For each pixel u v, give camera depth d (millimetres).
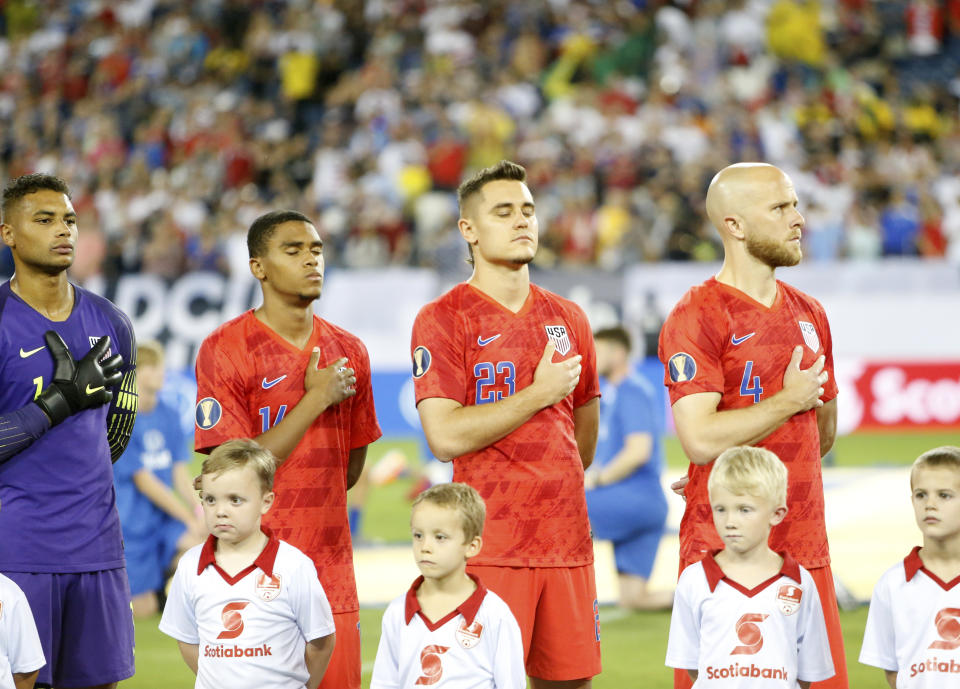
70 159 38844
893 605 7871
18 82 42500
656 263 29875
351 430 9398
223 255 32406
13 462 8562
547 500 8562
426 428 8625
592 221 32906
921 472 7727
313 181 37312
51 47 43750
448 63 40156
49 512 8609
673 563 16484
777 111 37688
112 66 42094
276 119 39875
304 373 9000
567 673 8578
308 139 38906
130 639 9070
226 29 43844
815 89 39656
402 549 17547
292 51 42000
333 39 42344
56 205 8703
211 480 8039
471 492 7770
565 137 36562
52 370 8711
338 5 43219
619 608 14500
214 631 8188
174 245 32406
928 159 37125
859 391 28891
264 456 8195
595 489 14273
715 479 7824
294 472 8805
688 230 31562
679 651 8125
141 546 14391
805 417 8453
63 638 8719
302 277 8875
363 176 36469
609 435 14438
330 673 8844
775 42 41062
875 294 28906
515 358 8695
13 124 40906
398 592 14969
